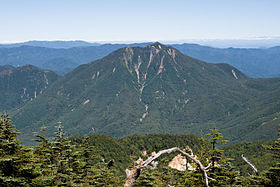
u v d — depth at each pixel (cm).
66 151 3353
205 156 2425
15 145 2014
